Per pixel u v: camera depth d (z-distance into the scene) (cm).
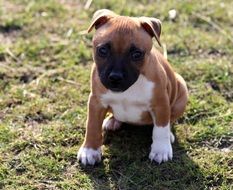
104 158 146
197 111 161
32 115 161
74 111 162
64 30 200
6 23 202
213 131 154
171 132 153
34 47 189
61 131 154
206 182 139
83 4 216
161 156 143
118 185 138
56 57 186
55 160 145
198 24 204
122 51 131
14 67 181
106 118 155
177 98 153
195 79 175
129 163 144
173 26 202
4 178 140
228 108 163
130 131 154
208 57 187
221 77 175
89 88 171
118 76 129
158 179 139
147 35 135
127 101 139
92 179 140
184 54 188
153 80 138
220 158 146
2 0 218
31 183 139
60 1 218
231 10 211
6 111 162
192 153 147
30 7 212
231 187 138
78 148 149
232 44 192
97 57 134
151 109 142
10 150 148
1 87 172
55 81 175
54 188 138
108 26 134
